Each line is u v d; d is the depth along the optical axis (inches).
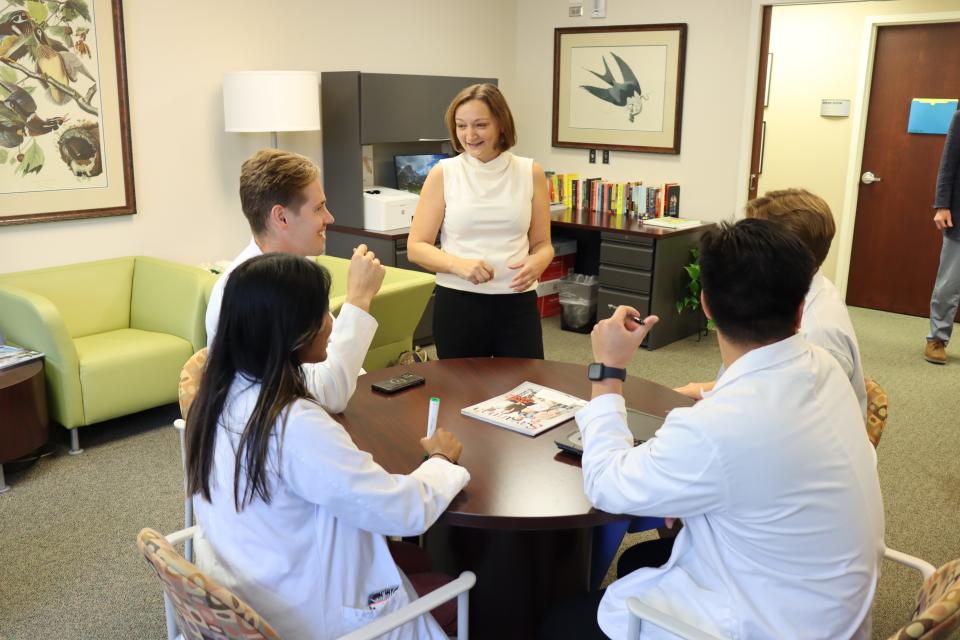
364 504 52.1
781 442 46.1
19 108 146.9
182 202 175.6
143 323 158.7
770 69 246.8
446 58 226.7
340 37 199.3
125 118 161.6
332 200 198.5
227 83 166.9
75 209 157.6
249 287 50.3
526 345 108.2
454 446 66.8
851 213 240.8
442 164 105.7
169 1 165.6
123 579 100.4
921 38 221.3
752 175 212.4
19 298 132.7
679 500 48.2
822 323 68.4
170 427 149.0
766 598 48.0
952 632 44.3
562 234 239.5
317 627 53.9
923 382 177.5
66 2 149.7
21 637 88.8
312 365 70.9
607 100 230.4
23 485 124.7
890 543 110.7
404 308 146.8
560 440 70.4
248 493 51.3
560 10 235.6
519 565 78.8
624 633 54.4
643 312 201.2
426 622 57.1
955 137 177.3
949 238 183.8
